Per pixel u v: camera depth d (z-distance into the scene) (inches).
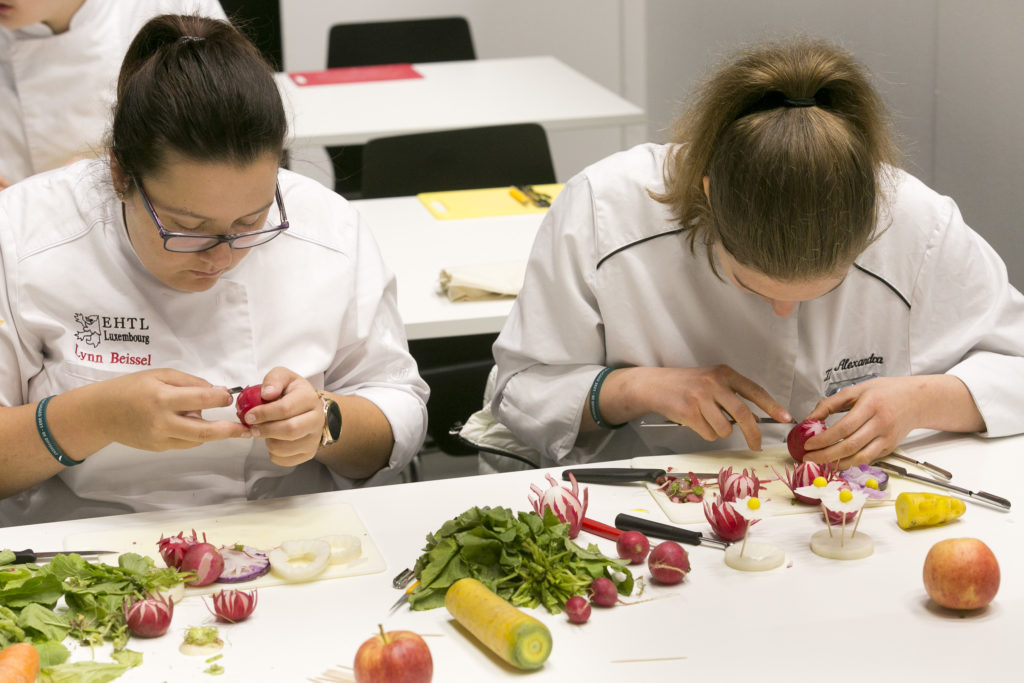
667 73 189.5
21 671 39.7
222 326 60.9
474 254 93.7
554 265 66.2
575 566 46.6
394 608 46.1
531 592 46.4
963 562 44.2
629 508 54.7
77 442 55.4
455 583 45.2
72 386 59.7
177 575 46.9
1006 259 99.8
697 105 58.1
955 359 65.5
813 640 43.5
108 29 88.9
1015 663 42.0
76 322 59.9
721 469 58.2
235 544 50.9
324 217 64.1
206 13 94.0
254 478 63.6
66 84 88.6
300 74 155.2
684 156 60.0
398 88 146.9
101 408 54.1
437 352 108.3
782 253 50.9
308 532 52.5
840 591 46.9
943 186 108.9
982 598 44.4
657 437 68.5
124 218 58.8
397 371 66.2
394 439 63.2
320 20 202.5
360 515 54.2
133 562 47.5
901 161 62.9
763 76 53.2
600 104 137.8
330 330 62.7
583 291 65.8
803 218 50.1
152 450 54.2
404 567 49.3
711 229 58.4
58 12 86.4
